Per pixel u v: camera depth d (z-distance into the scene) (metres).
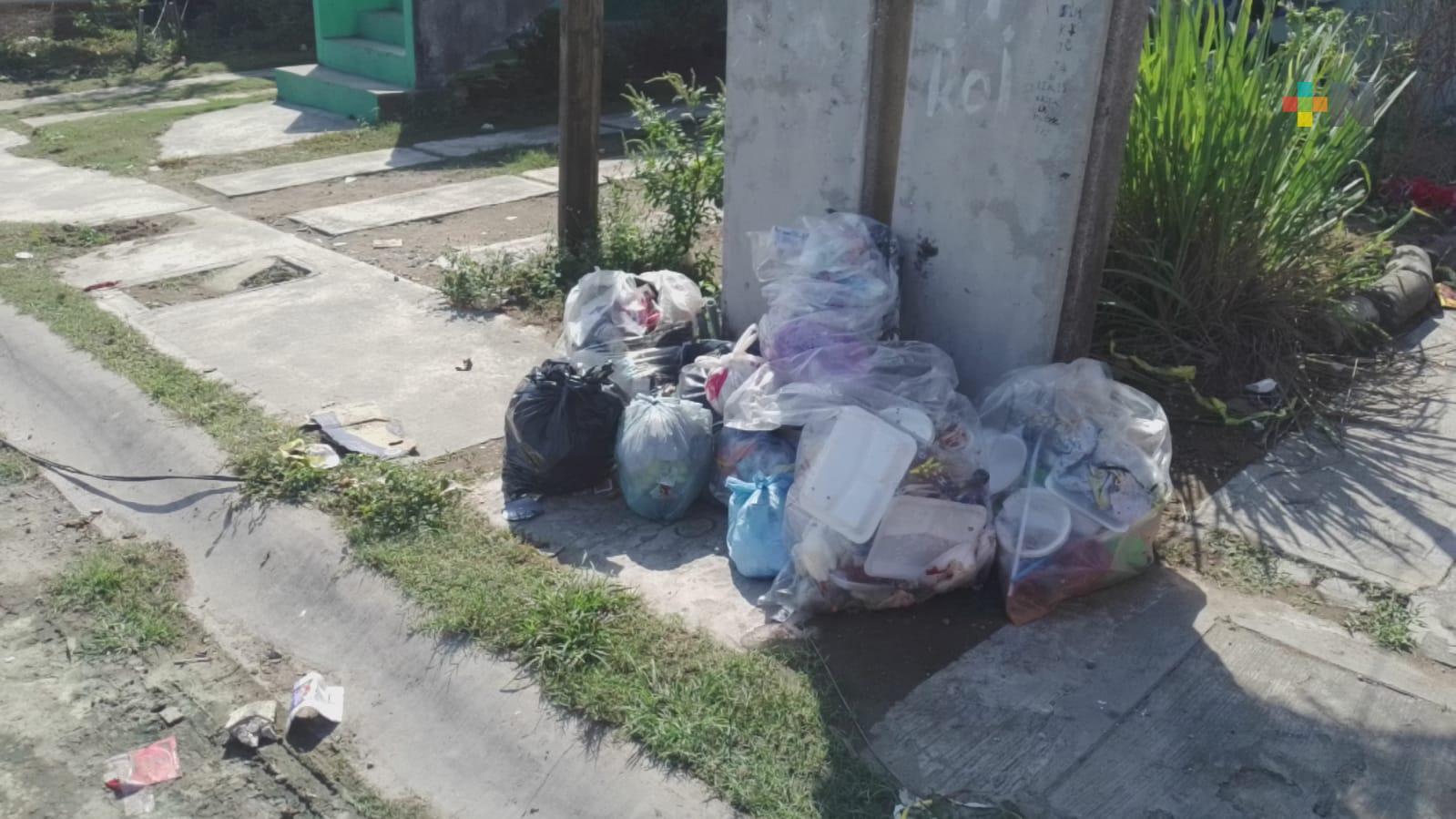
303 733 3.24
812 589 3.44
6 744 3.20
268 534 4.06
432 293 6.37
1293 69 4.94
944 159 4.13
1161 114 4.83
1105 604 3.51
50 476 4.63
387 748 3.19
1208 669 3.19
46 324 5.85
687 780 2.86
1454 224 7.12
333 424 4.70
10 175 9.52
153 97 13.84
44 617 3.75
